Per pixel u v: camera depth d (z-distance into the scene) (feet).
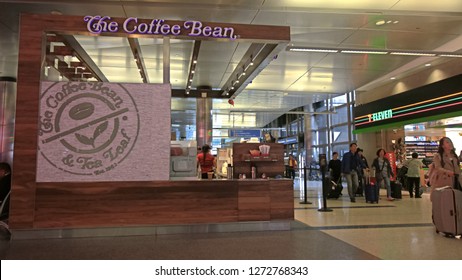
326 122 56.70
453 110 28.37
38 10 20.36
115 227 14.75
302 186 44.06
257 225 15.93
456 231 13.82
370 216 19.74
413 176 30.37
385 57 29.60
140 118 15.39
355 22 23.07
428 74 33.81
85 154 14.85
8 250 12.32
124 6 20.07
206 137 40.24
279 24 23.27
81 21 15.08
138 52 21.17
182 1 19.80
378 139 42.63
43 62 15.06
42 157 14.58
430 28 24.16
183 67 31.17
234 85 28.37
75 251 12.12
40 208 14.37
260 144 19.79
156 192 15.19
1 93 33.40
